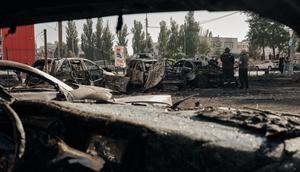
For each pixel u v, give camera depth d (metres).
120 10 1.82
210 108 3.81
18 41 29.44
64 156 2.95
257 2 1.48
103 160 2.96
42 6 1.85
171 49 75.12
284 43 35.53
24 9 1.90
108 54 70.44
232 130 2.73
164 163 2.46
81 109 3.32
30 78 8.18
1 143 3.31
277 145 2.41
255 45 37.34
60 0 1.79
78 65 19.55
